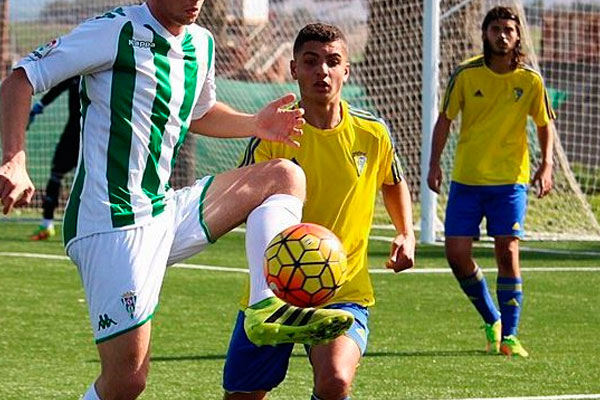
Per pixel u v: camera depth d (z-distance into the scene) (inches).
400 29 1712.6
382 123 546.3
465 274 845.8
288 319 441.1
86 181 478.3
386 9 1723.7
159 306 992.2
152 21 480.1
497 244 840.9
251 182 499.5
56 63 466.0
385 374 743.1
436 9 1411.2
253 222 478.9
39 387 689.6
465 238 852.0
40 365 753.0
